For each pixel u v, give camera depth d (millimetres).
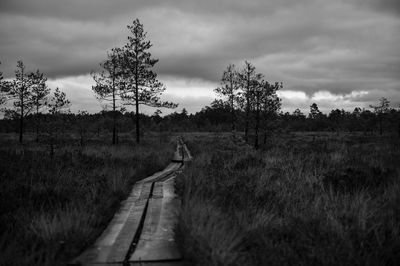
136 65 26609
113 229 6352
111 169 12281
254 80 25578
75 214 6309
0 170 10125
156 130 67500
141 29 26828
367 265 4527
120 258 4969
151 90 27281
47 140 20719
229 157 15477
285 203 7340
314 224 5805
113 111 27438
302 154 14750
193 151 24062
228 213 6461
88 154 17000
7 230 5539
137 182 11711
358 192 7742
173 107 27594
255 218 6152
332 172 9859
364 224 5695
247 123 24906
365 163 11914
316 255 4691
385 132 47500
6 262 4516
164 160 18016
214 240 5031
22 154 14789
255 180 9344
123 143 28484
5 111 29453
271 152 16953
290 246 5109
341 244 5016
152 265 4797
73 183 9242
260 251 4930
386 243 5188
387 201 7266
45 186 8414
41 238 5402
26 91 29781
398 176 9219
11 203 6930
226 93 31984
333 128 73062
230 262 4488
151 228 6375
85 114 28719
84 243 5402
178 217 6297
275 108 23375
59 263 4602
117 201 8352
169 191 9992
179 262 4906
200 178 9953
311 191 8141
